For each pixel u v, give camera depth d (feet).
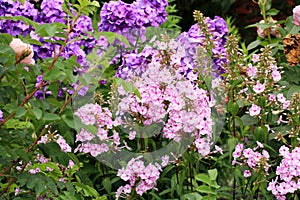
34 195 10.38
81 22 12.96
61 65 9.35
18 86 10.02
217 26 13.64
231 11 25.62
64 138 11.49
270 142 12.77
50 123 9.72
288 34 13.57
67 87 11.23
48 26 9.05
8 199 10.04
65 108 9.79
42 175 9.91
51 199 10.43
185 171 11.55
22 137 9.83
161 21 13.34
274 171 12.96
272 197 12.18
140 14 12.53
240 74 12.00
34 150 9.88
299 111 11.50
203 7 25.55
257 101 11.85
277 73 11.75
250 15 25.38
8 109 9.14
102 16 12.57
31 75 9.62
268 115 12.20
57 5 12.72
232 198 12.44
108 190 11.72
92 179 12.59
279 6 23.88
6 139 9.64
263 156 11.39
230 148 11.95
